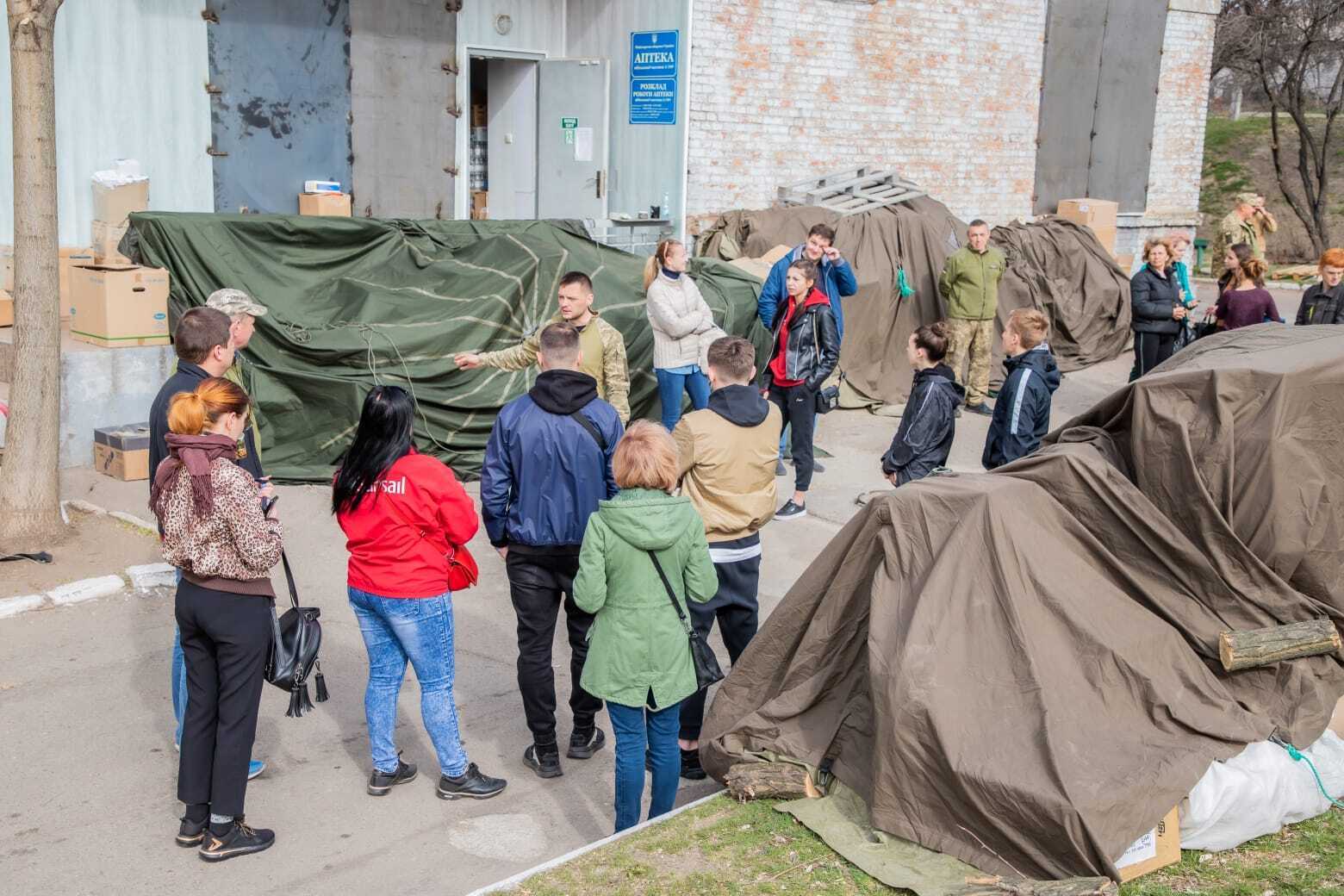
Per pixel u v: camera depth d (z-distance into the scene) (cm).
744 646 515
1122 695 404
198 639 426
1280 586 430
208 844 429
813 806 428
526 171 1421
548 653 495
